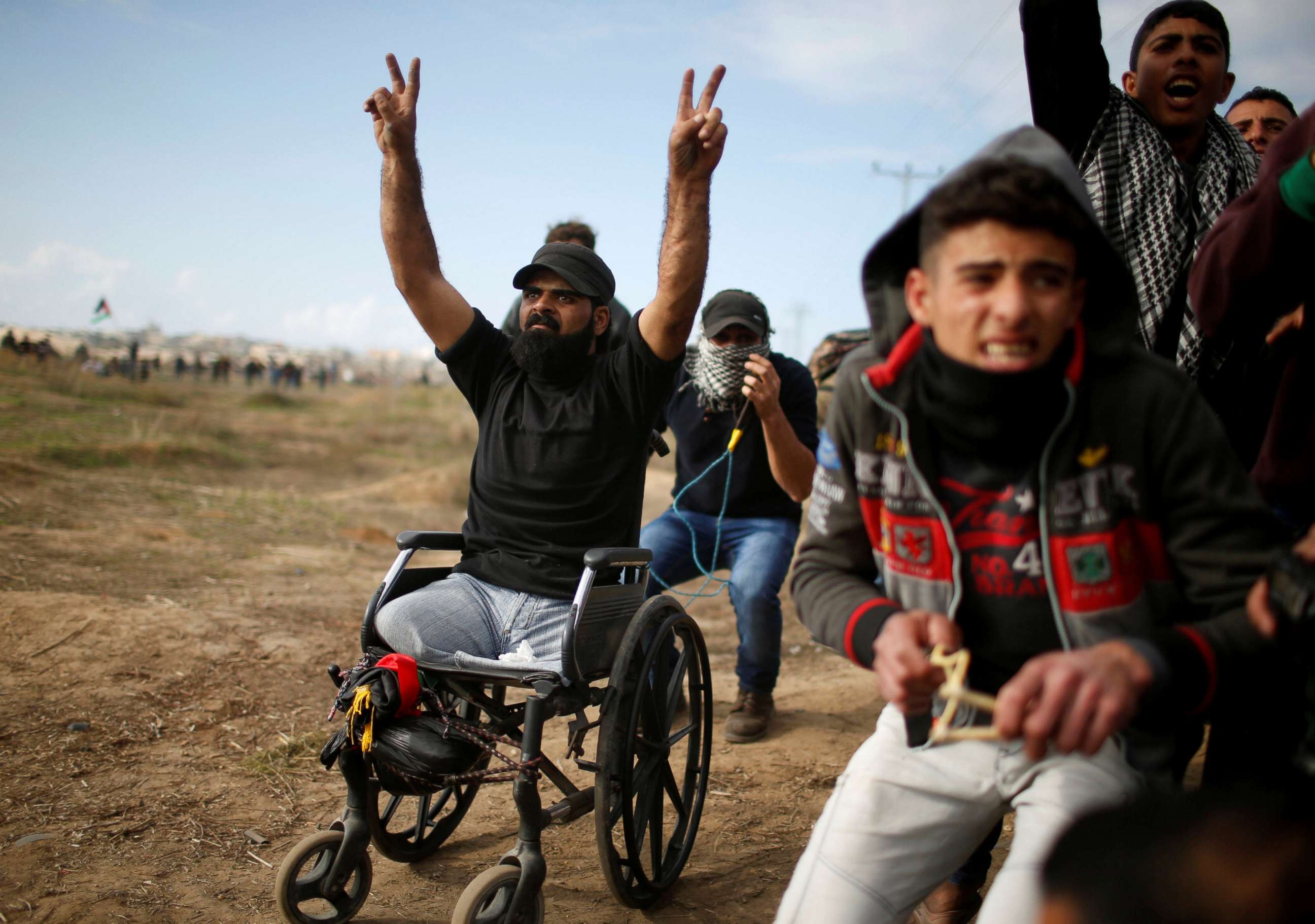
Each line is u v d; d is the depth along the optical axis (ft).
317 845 8.84
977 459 5.05
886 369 5.12
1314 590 4.23
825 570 5.76
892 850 5.45
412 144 10.51
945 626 4.91
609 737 8.85
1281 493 6.44
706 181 9.53
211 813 11.58
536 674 8.71
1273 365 8.08
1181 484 4.80
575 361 10.32
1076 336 4.85
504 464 10.35
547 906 9.76
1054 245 4.51
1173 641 4.54
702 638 10.71
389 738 8.41
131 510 29.81
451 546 10.38
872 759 5.67
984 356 4.64
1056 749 4.75
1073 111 8.84
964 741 5.43
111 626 16.93
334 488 46.55
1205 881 3.02
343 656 17.65
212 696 15.15
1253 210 5.97
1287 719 5.36
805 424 14.15
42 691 14.48
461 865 10.66
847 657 5.31
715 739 14.60
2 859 10.11
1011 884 4.83
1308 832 3.04
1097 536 4.91
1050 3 8.50
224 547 25.91
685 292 9.64
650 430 10.44
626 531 10.44
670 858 10.26
